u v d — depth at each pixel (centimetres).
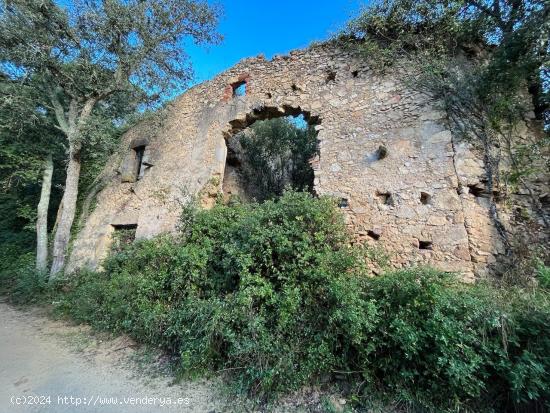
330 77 586
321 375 268
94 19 632
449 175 429
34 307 553
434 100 469
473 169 420
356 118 526
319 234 344
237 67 732
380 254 360
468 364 212
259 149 936
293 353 267
